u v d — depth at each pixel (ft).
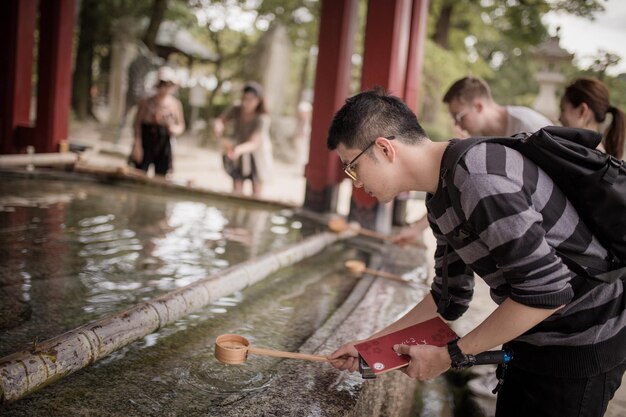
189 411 5.51
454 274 5.61
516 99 70.69
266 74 53.88
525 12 46.26
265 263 10.37
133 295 8.80
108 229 13.08
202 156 46.32
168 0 57.82
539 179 4.33
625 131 8.13
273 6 60.23
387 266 12.42
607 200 4.26
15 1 20.61
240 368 6.56
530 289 4.16
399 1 15.52
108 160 37.14
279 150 48.80
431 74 50.11
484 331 4.58
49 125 21.01
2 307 7.80
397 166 4.74
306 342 7.32
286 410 5.47
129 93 49.49
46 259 10.27
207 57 65.41
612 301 4.62
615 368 4.80
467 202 4.24
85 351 5.87
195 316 8.27
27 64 21.31
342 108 4.91
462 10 52.29
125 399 5.65
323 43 17.33
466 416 7.46
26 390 5.20
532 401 4.97
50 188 17.74
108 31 53.83
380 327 8.09
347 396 5.85
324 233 14.16
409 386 7.66
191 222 14.80
